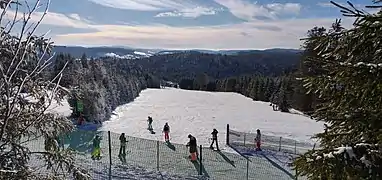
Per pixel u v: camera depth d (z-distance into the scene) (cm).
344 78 427
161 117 4212
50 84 543
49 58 461
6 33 408
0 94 413
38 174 584
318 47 450
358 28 411
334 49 442
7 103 400
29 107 551
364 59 437
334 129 495
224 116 4606
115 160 1756
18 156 575
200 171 1659
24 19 391
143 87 10238
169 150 2086
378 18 397
